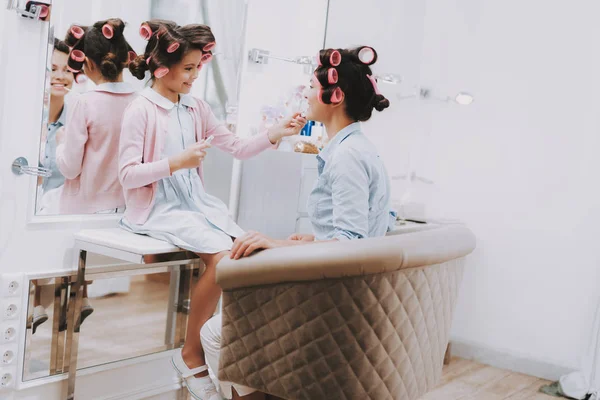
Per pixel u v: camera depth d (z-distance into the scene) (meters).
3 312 1.91
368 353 1.38
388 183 1.88
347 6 3.25
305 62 2.82
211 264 1.95
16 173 1.91
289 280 1.38
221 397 1.90
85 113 2.06
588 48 3.29
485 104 3.60
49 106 1.96
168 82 2.12
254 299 1.43
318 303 1.37
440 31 3.77
